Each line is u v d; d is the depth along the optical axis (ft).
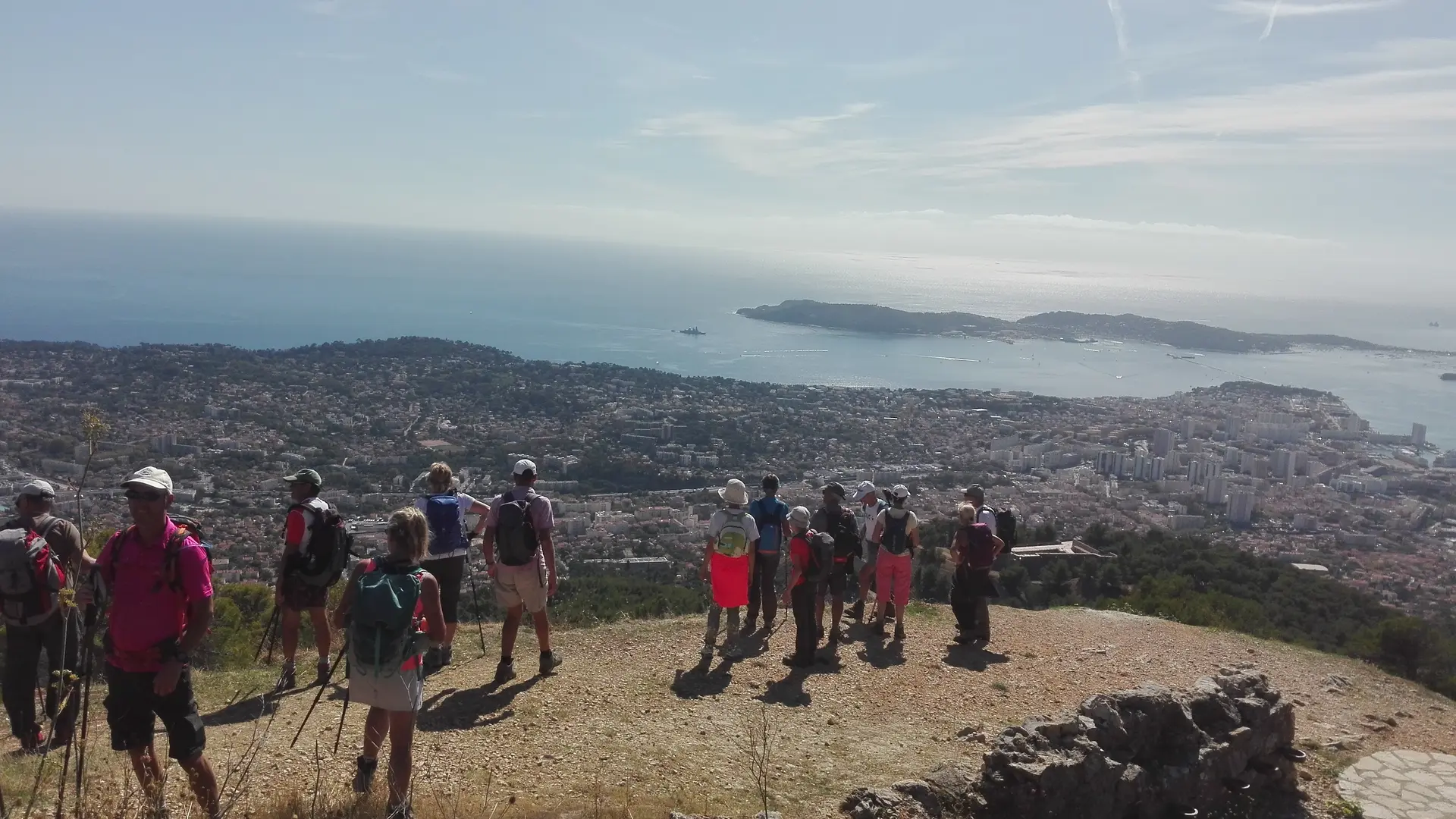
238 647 29.76
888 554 29.37
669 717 21.21
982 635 29.45
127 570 12.94
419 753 18.11
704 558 26.02
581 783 17.02
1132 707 20.18
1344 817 20.83
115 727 13.07
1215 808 20.33
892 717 22.21
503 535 22.63
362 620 14.12
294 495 22.13
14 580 16.40
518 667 25.30
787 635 29.17
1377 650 36.09
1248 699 22.24
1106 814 18.19
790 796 17.03
